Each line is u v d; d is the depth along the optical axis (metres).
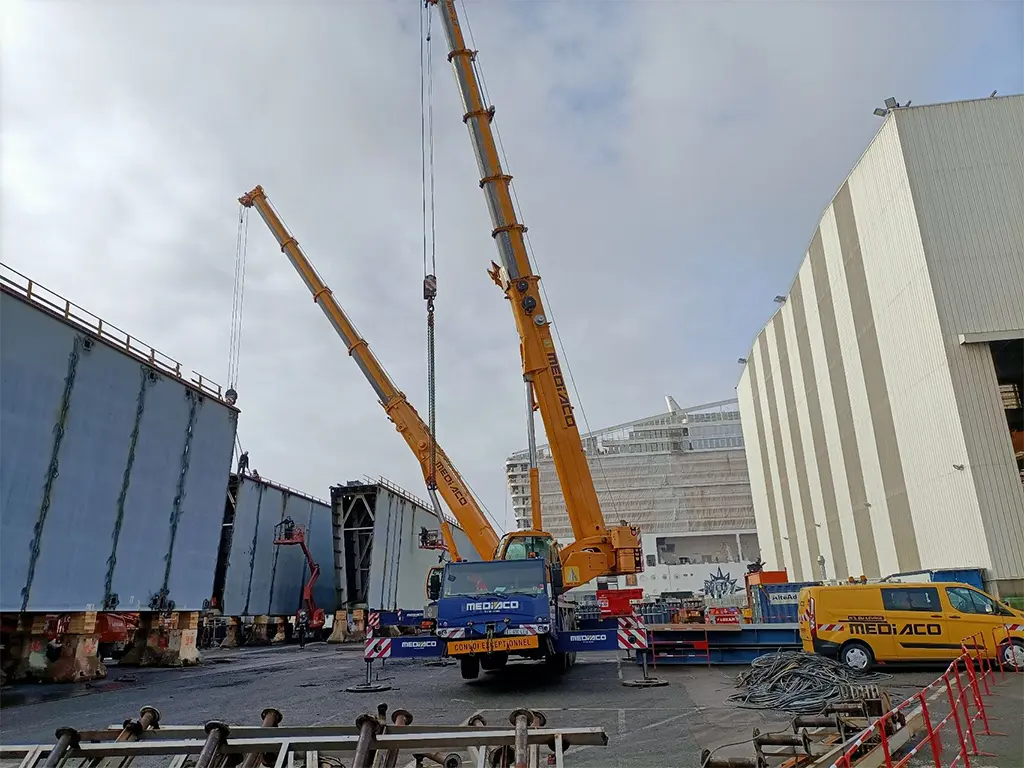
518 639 12.96
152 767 7.78
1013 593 22.45
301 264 25.16
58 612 17.16
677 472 133.50
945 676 7.70
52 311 16.83
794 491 46.00
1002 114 26.58
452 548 19.06
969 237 25.73
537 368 18.28
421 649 13.91
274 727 4.63
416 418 22.81
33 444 16.30
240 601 32.75
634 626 14.17
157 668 21.94
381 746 4.22
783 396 47.00
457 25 19.73
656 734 9.09
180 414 22.45
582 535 17.72
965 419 24.33
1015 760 7.25
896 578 25.73
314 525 42.66
